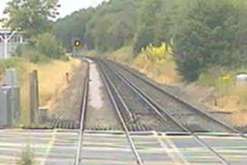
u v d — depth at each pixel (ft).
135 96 199.52
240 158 84.07
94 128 120.16
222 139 103.04
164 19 393.91
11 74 128.98
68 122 129.70
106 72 367.45
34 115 127.34
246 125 122.11
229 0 222.07
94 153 88.38
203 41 221.66
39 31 412.16
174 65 269.23
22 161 76.02
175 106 165.68
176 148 93.09
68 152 89.25
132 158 84.23
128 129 117.70
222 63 216.33
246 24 219.41
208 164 79.36
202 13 223.30
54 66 364.58
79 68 424.46
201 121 131.03
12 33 421.59
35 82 129.90
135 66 440.04
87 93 205.98
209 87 198.80
